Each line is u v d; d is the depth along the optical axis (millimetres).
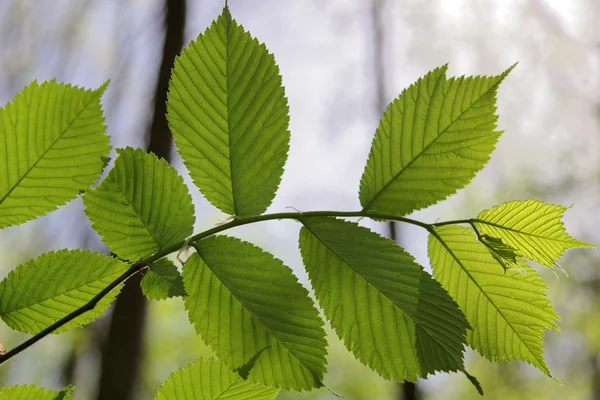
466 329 716
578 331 7680
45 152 684
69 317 688
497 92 711
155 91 3340
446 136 716
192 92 716
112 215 704
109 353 3252
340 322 704
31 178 687
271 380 700
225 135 717
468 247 720
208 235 710
